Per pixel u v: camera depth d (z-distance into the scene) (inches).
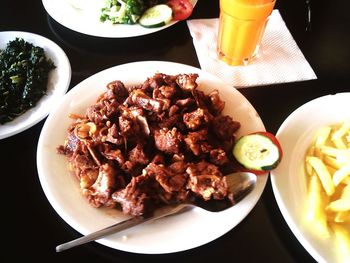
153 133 11.1
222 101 12.2
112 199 9.8
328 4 18.4
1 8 17.6
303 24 17.2
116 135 10.6
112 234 9.0
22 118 12.6
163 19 15.6
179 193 10.0
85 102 12.3
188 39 16.2
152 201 10.0
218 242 10.0
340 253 9.1
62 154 10.9
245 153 10.8
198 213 9.7
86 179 10.2
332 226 9.7
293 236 10.2
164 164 10.8
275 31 16.4
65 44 15.8
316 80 14.7
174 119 11.3
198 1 17.9
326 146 11.4
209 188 9.7
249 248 9.9
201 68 14.8
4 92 13.2
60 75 13.8
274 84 14.4
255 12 13.4
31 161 11.6
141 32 15.4
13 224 10.1
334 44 16.3
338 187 10.5
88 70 14.8
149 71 13.2
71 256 9.5
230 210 9.6
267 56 15.4
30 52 14.4
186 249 8.9
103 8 15.9
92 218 9.4
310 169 10.9
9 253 9.5
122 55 15.5
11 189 10.9
